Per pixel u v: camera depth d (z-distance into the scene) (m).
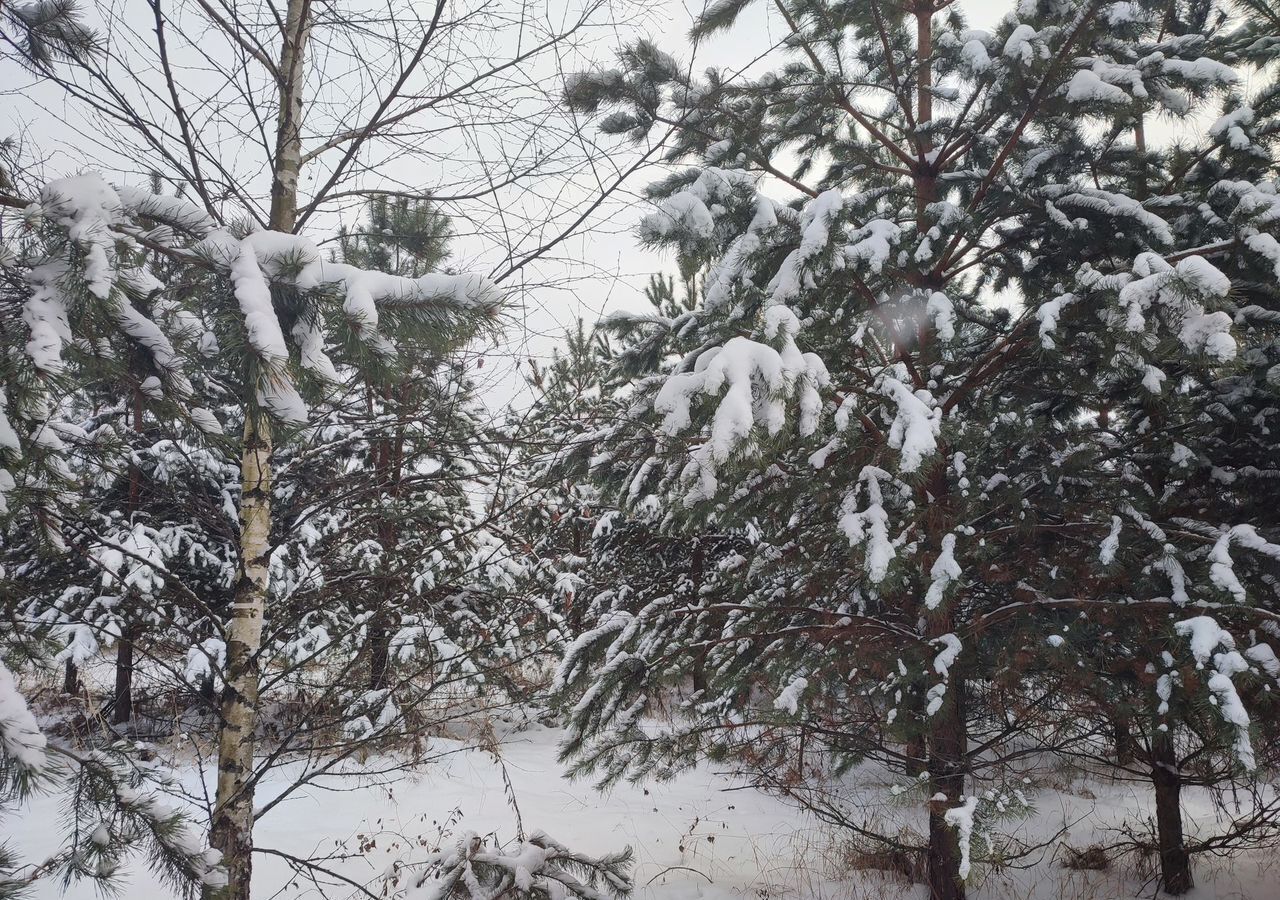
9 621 2.33
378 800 7.54
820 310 4.40
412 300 2.51
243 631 3.25
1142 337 3.47
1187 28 6.09
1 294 2.05
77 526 2.75
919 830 6.62
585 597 9.62
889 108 5.86
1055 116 4.83
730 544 10.13
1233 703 3.28
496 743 4.36
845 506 4.43
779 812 7.64
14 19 2.79
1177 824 5.63
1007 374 5.28
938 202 4.93
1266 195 3.84
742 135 5.02
